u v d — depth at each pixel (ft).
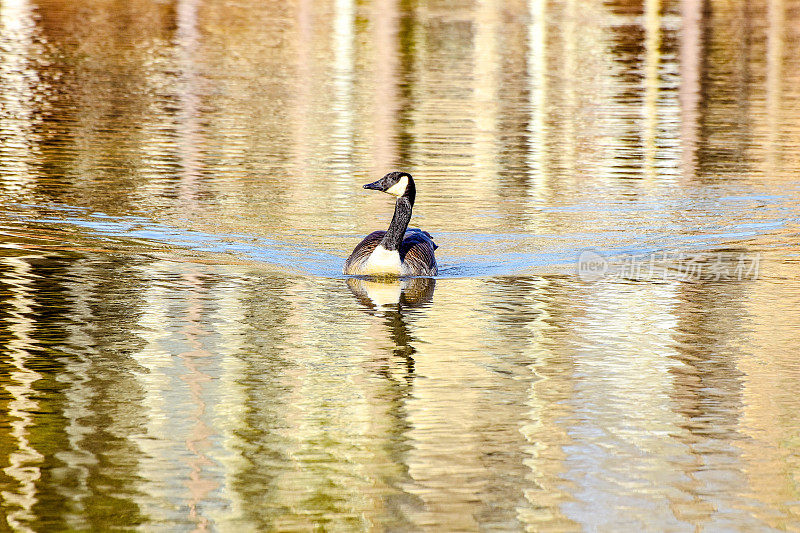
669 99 108.37
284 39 147.54
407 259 50.72
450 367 37.81
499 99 105.60
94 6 176.14
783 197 68.39
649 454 30.66
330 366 37.63
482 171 74.74
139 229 57.41
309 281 49.47
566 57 137.69
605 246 56.80
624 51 144.66
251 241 56.18
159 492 28.17
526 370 37.45
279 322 42.75
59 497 27.78
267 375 36.63
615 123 94.27
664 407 34.04
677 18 186.60
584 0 214.48
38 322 41.70
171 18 166.30
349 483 28.53
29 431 31.60
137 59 123.24
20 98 96.02
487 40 151.84
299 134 85.40
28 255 51.57
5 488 28.19
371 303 45.88
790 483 29.01
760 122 95.66
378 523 26.63
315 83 111.24
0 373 36.09
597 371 37.47
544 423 32.78
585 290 48.47
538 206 65.36
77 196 63.77
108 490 28.25
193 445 30.99
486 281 50.06
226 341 40.19
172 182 68.49
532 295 47.52
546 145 84.28
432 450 30.94
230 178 70.33
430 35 155.53
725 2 214.90
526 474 29.35
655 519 26.96
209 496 27.91
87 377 35.99
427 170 74.54
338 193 67.56
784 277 50.78
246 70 118.52
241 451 30.66
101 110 92.68
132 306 44.32
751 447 31.24
